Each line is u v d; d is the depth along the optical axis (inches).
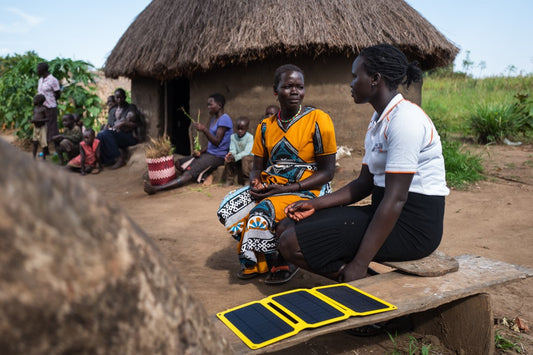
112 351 20.7
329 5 220.8
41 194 18.6
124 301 21.3
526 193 193.0
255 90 233.3
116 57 295.9
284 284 105.0
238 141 217.5
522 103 346.0
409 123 72.2
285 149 99.9
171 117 306.0
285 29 209.5
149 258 23.8
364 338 80.6
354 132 234.7
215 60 220.2
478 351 71.8
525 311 89.7
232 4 228.4
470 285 69.2
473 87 617.0
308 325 55.9
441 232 79.7
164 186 214.4
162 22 262.2
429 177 76.7
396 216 73.3
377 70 76.6
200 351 26.4
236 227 103.3
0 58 424.2
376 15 225.1
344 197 87.7
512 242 133.8
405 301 64.1
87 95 379.9
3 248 17.0
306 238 79.8
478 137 339.9
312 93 229.3
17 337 17.6
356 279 75.4
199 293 100.0
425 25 242.1
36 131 319.0
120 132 294.8
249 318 59.2
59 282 18.6
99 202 21.9
